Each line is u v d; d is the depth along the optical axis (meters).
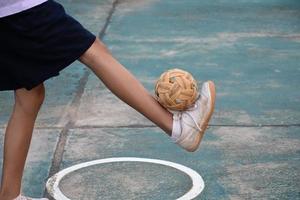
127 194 3.60
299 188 3.63
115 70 3.12
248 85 5.24
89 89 5.20
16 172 3.29
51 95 5.05
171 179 3.73
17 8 3.00
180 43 6.77
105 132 4.34
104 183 3.70
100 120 4.54
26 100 3.22
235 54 6.29
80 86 5.28
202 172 3.80
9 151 3.26
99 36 7.17
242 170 3.82
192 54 6.30
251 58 6.13
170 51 6.43
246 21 7.93
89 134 4.31
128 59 6.12
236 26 7.64
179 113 3.18
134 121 4.51
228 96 5.00
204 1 9.47
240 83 5.29
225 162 3.91
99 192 3.62
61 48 3.05
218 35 7.15
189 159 3.96
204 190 3.62
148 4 9.24
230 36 7.10
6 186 3.28
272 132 4.32
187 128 3.17
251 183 3.68
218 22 7.89
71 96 5.04
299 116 4.59
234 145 4.13
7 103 4.91
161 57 6.18
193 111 3.18
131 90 3.13
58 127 4.42
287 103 4.84
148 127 4.41
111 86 3.13
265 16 8.24
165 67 5.82
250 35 7.14
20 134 3.25
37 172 3.81
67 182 3.71
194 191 3.61
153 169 3.84
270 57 6.16
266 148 4.09
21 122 3.25
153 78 5.46
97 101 4.92
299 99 4.92
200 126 3.19
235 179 3.72
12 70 3.09
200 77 5.47
